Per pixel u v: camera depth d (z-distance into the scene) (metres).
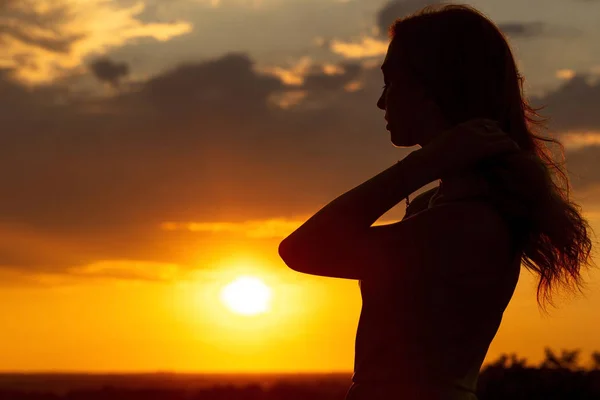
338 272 2.39
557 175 2.70
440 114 2.50
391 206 2.35
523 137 2.54
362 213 2.34
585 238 2.46
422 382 2.30
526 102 2.72
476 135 2.35
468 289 2.34
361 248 2.37
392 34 2.62
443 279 2.33
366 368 2.38
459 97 2.48
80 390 90.00
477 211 2.36
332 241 2.34
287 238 2.40
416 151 2.37
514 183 2.37
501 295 2.44
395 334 2.34
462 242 2.34
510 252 2.42
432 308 2.33
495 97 2.49
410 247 2.36
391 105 2.58
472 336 2.36
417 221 2.38
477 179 2.42
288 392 53.19
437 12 2.55
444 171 2.33
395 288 2.36
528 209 2.37
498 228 2.37
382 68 2.61
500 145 2.35
